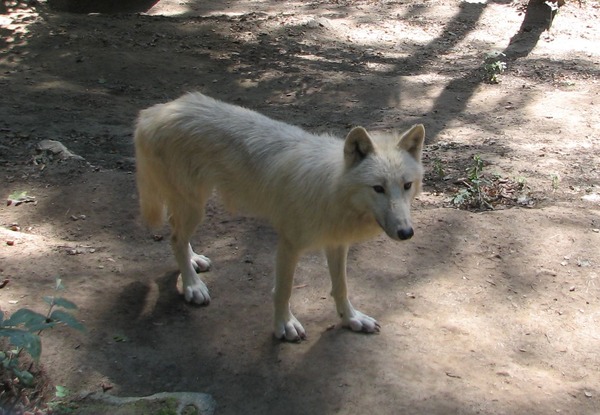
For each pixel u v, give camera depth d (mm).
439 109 7355
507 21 11258
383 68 8992
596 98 7652
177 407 3791
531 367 4086
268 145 4164
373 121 6914
